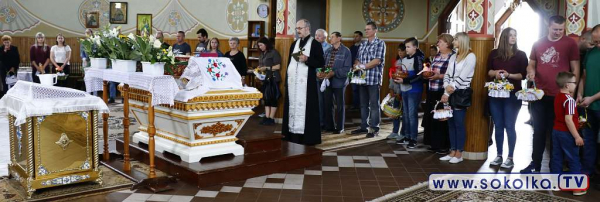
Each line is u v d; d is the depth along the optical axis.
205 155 5.37
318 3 12.82
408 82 7.08
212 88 5.36
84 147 4.67
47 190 4.57
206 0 13.42
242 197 4.66
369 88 7.84
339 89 8.06
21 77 11.02
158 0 13.65
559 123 5.00
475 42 6.18
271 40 8.77
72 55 13.69
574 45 5.21
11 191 4.59
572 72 5.22
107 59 5.64
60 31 13.65
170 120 5.53
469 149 6.43
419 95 7.10
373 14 11.93
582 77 5.32
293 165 5.76
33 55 11.28
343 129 8.24
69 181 4.59
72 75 13.26
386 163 6.18
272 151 5.96
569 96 4.88
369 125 8.13
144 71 4.91
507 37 5.75
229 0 13.17
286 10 8.56
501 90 5.70
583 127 5.16
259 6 12.73
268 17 12.66
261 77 8.55
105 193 4.65
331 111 8.31
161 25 13.67
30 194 4.38
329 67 7.95
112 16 13.73
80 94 4.65
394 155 6.64
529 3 11.41
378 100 7.87
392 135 7.72
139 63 5.29
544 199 4.74
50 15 13.58
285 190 4.92
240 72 8.67
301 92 7.09
